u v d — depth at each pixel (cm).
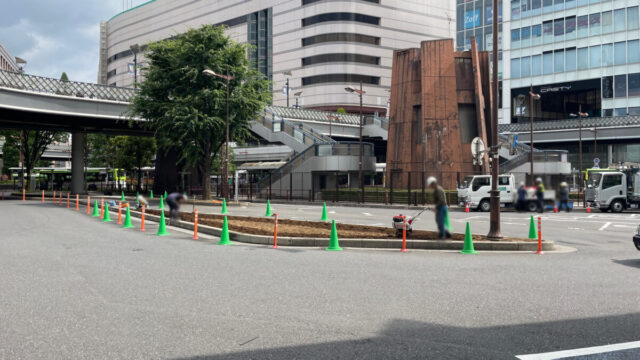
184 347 462
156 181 5509
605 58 5541
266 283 765
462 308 611
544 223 2072
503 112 6462
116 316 569
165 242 1320
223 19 10594
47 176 7169
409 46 9481
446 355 441
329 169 3866
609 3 5512
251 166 6312
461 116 3862
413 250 1179
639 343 476
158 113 3584
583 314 582
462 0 6869
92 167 7575
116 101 4075
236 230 1504
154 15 11944
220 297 668
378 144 6347
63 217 2222
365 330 518
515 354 444
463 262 988
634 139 5156
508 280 794
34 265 930
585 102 5962
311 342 478
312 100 9019
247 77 3666
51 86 3731
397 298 665
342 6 8812
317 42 8969
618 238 1510
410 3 9494
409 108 3969
